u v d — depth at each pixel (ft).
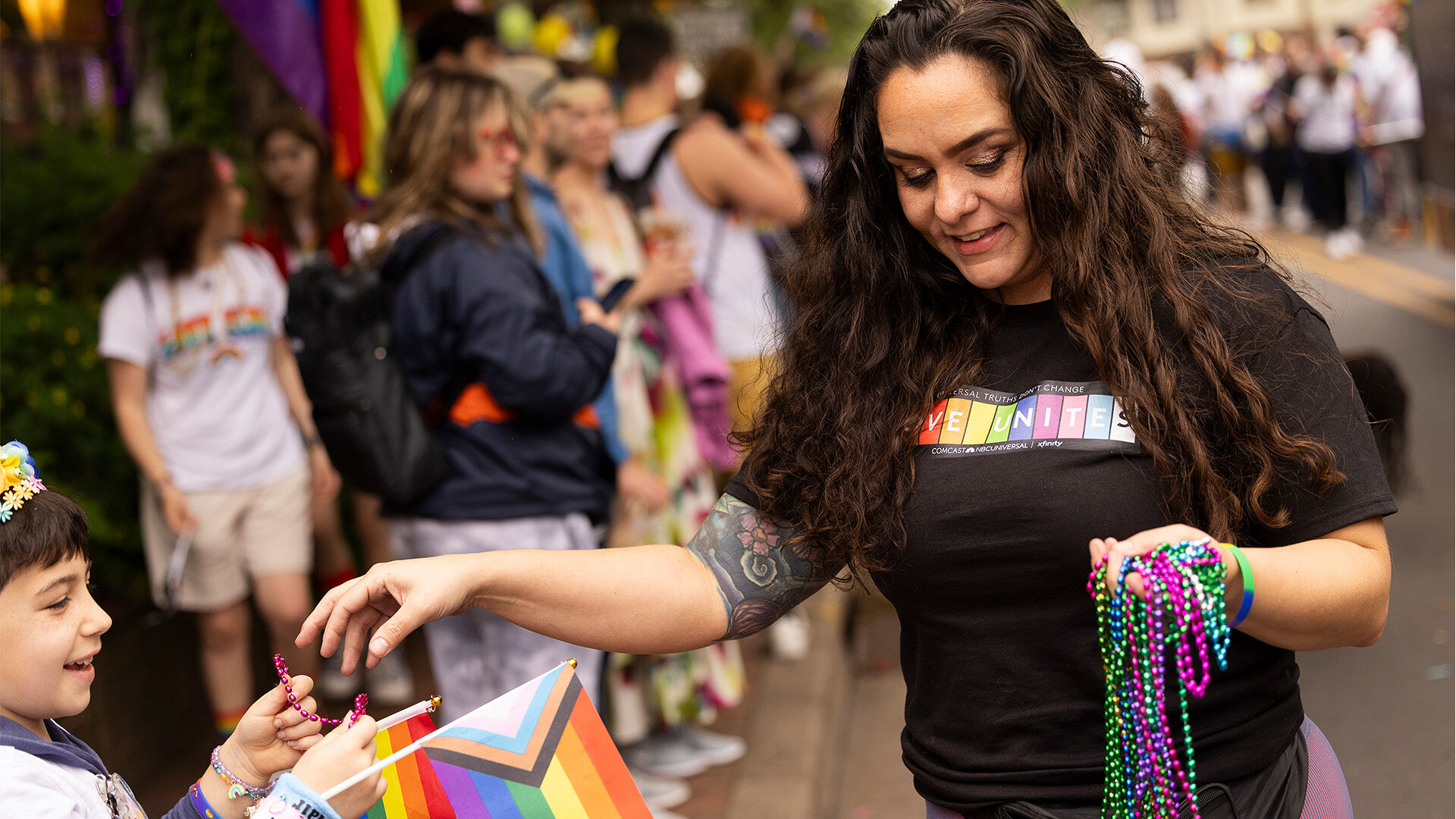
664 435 13.25
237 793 5.74
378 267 9.97
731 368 15.19
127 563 13.71
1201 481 5.09
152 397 12.65
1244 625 4.78
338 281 9.54
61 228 15.72
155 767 13.43
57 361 13.48
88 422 13.35
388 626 5.30
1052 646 5.39
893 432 5.65
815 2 77.71
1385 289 36.91
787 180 17.43
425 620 5.38
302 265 9.77
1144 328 5.20
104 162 16.63
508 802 5.48
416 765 5.49
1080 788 5.37
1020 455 5.38
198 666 14.56
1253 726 5.34
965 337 5.75
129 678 12.92
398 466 9.51
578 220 12.89
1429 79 32.35
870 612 20.13
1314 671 15.26
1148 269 5.31
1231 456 5.22
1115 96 5.53
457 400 9.98
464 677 10.36
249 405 12.82
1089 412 5.37
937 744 5.72
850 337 5.87
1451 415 23.90
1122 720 4.99
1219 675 5.28
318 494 14.05
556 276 11.64
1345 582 4.83
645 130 15.14
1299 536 5.13
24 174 15.90
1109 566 4.67
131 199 12.28
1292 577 4.72
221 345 12.61
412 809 5.47
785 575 6.10
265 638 15.85
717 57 18.21
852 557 5.71
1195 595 4.54
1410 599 16.62
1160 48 137.90
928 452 5.64
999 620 5.47
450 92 10.00
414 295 9.82
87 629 5.47
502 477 9.96
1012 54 5.22
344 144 14.80
